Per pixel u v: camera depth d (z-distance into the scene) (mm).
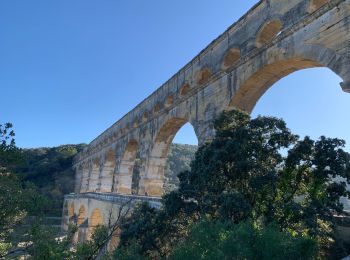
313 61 17438
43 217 12758
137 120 43250
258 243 9055
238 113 17094
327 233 15094
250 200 15102
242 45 22547
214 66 25828
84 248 12617
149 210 19656
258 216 14578
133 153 47031
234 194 13672
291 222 14133
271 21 20125
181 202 16703
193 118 27891
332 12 15930
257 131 15414
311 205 14555
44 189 86250
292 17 18422
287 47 18453
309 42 17016
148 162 36719
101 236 13992
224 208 13195
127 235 17906
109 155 55312
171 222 16984
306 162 15438
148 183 35844
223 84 24156
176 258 10047
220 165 15133
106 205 34938
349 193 15172
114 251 16188
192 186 16453
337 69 15227
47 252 11383
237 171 15078
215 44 26125
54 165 95688
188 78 30203
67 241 12531
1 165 12859
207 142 17797
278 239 9109
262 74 20938
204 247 9805
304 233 13883
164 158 36812
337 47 15391
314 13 16734
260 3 21266
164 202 17750
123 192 45875
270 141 15266
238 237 9203
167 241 16750
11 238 11703
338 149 14977
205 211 14227
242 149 15141
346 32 15047
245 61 21828
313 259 9453
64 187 87000
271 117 15875
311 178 15641
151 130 37406
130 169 47156
